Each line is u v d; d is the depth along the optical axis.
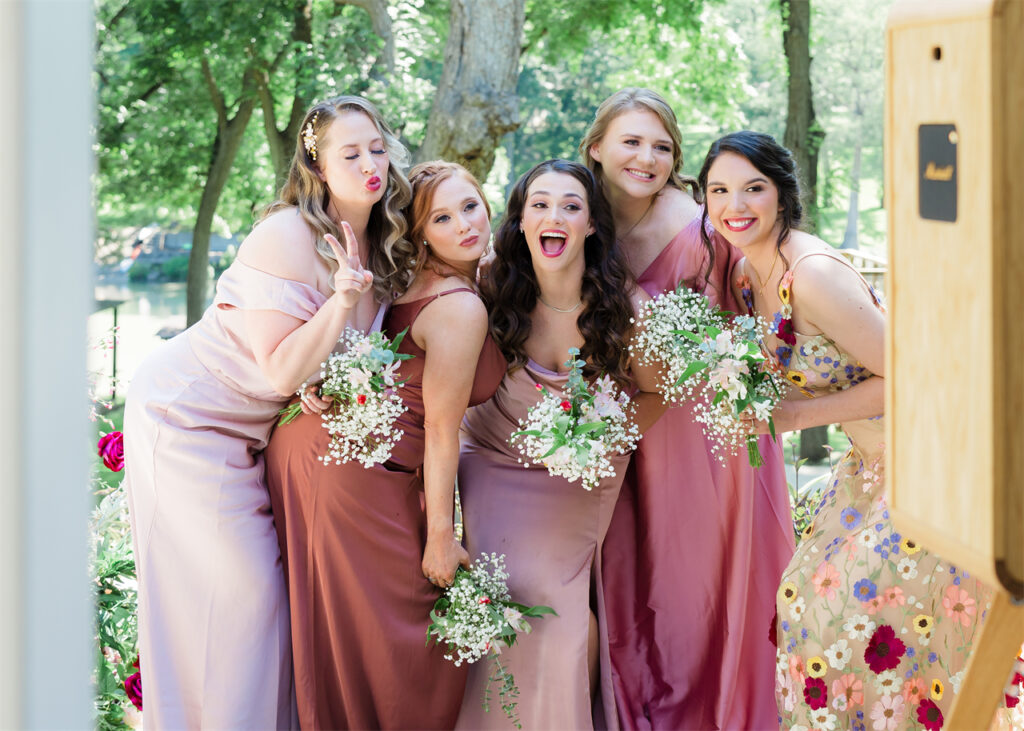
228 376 2.83
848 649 2.65
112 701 3.31
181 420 2.83
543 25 12.74
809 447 8.45
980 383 1.59
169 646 2.81
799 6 9.88
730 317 3.07
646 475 3.27
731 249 3.14
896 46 1.76
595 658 3.13
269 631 2.82
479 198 2.85
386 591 2.80
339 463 2.74
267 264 2.72
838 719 2.67
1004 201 1.54
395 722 2.86
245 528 2.82
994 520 1.58
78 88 1.12
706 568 3.24
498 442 3.14
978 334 1.59
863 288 2.67
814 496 3.30
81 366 1.14
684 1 12.12
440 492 2.83
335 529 2.75
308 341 2.62
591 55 21.09
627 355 3.02
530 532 3.00
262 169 14.18
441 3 12.68
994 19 1.51
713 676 3.25
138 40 12.40
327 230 2.77
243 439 2.90
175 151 12.93
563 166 2.92
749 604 3.27
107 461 3.49
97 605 3.30
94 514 3.53
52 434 1.12
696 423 3.21
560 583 2.96
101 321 16.58
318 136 2.73
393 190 2.82
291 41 12.01
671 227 3.18
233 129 12.59
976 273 1.58
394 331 2.88
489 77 8.58
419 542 2.89
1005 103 1.53
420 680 2.86
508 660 2.95
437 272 2.87
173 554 2.81
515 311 2.98
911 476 1.80
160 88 12.91
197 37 11.66
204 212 12.63
